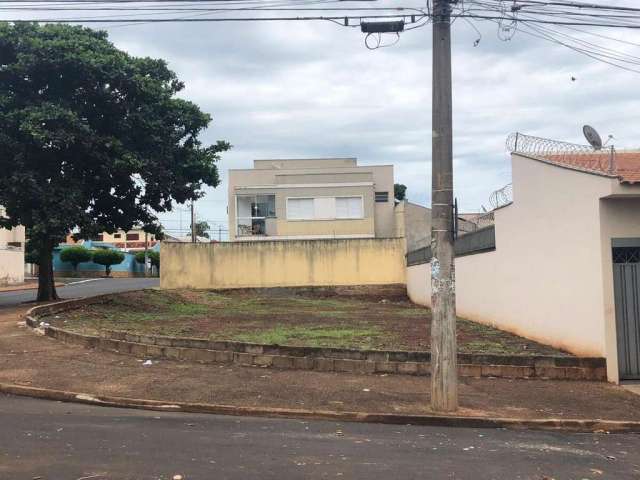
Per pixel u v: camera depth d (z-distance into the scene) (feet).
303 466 18.67
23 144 62.39
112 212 78.02
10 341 41.91
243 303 85.40
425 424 25.38
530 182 43.88
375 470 18.49
